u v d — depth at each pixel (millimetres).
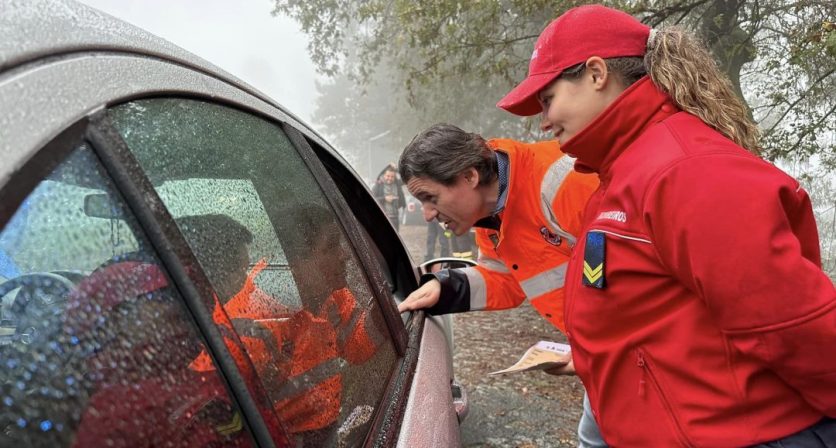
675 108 1159
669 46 1163
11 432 518
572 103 1214
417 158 1754
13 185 515
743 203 934
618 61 1192
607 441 1293
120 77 717
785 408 1051
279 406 757
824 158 5586
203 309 671
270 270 886
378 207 1988
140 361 596
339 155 1792
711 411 1070
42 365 543
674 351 1090
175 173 750
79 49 676
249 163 990
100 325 581
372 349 1178
